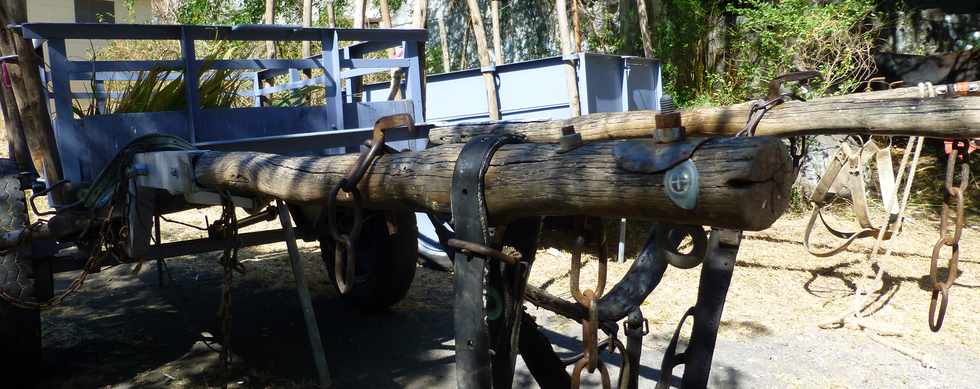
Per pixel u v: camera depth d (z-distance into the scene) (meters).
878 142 8.69
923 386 3.85
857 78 7.95
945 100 2.81
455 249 1.85
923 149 9.68
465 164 1.81
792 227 7.20
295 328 5.01
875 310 4.95
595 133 3.62
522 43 11.20
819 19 7.38
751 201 1.38
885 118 2.92
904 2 10.94
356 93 5.64
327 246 5.23
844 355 4.27
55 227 3.84
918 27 11.12
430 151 2.03
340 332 4.91
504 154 1.79
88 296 5.88
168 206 4.09
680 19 8.98
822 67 7.53
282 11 11.41
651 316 4.90
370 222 4.97
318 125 4.55
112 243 3.79
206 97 4.39
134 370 4.30
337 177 2.26
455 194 1.83
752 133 3.13
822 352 4.31
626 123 3.51
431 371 4.22
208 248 3.95
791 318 4.86
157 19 12.34
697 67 8.84
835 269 5.87
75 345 4.73
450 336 4.79
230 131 4.20
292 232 3.92
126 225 3.64
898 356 4.24
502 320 1.93
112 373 4.26
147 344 4.75
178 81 4.33
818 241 6.70
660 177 1.47
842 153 4.95
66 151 3.77
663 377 2.43
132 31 3.89
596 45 9.94
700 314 2.37
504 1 11.30
